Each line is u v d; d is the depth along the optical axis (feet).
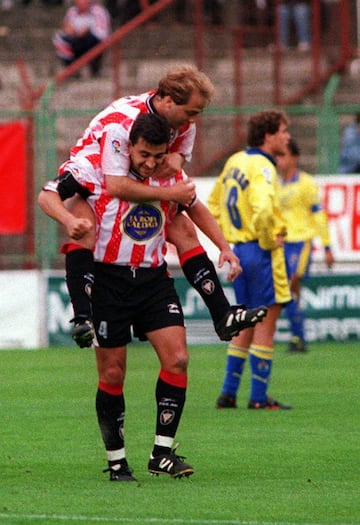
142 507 71.72
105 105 245.24
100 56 253.24
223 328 80.64
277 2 226.58
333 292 191.62
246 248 117.08
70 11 254.88
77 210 77.82
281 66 247.29
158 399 80.53
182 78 76.54
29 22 285.64
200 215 81.92
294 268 168.76
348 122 228.84
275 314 117.80
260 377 118.42
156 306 79.51
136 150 75.77
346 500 74.43
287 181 168.25
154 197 76.84
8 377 147.54
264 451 93.56
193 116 77.30
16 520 68.18
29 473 84.23
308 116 233.14
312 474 84.07
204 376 147.54
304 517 69.26
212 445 96.43
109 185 76.69
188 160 80.02
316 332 192.03
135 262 78.54
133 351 183.83
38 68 269.44
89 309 76.48
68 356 174.60
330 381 141.49
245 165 116.06
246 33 254.47
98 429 104.99
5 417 112.98
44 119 196.34
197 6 224.94
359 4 254.06
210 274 81.10
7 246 218.38
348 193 191.31
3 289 190.80
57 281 190.90
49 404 122.52
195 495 75.51
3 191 195.00
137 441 98.37
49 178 196.75
